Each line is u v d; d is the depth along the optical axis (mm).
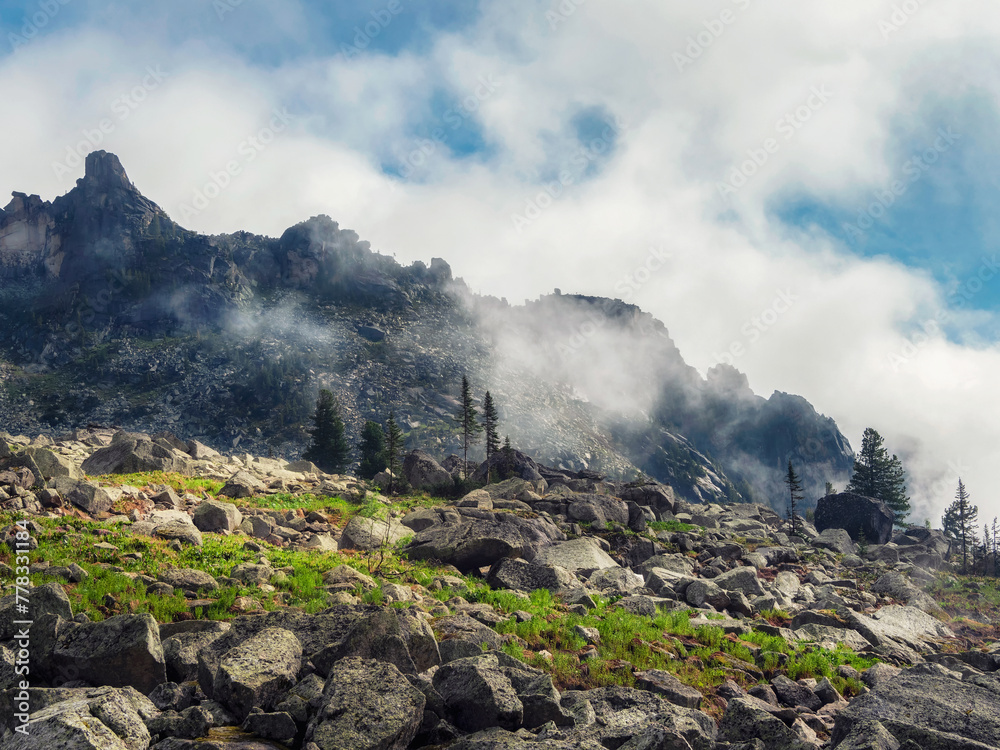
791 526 60469
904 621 29359
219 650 13750
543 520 38938
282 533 31344
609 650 18750
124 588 18375
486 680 12633
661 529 48625
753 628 24484
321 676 13531
